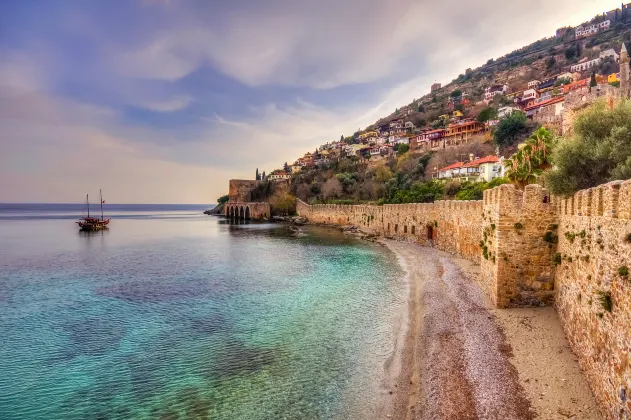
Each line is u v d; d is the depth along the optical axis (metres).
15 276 53.38
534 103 144.50
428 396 18.47
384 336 27.08
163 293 41.97
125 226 166.50
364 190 144.75
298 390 20.08
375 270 51.53
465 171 103.50
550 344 21.41
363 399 18.98
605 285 14.52
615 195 13.95
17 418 18.44
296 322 30.86
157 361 24.12
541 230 26.62
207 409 18.70
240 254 72.56
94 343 27.42
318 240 92.00
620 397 12.30
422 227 71.56
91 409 19.06
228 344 26.59
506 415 15.74
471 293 33.28
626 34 195.00
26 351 26.11
